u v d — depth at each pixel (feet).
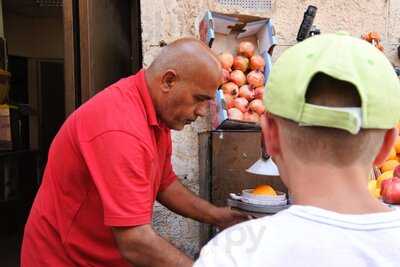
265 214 5.42
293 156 2.18
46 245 4.70
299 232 2.06
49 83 22.43
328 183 2.11
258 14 8.37
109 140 4.00
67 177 4.49
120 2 9.00
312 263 1.99
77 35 7.36
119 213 3.93
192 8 8.10
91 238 4.58
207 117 8.07
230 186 7.30
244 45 7.50
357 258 1.97
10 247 12.65
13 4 19.36
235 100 7.23
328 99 2.02
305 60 2.11
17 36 21.81
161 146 4.91
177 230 8.11
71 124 4.44
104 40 7.98
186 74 4.49
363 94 1.98
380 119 2.02
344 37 2.22
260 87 7.37
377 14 8.76
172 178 5.75
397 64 8.84
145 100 4.51
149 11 7.97
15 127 14.89
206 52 4.58
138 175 4.01
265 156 5.38
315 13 7.89
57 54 22.43
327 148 2.08
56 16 21.99
